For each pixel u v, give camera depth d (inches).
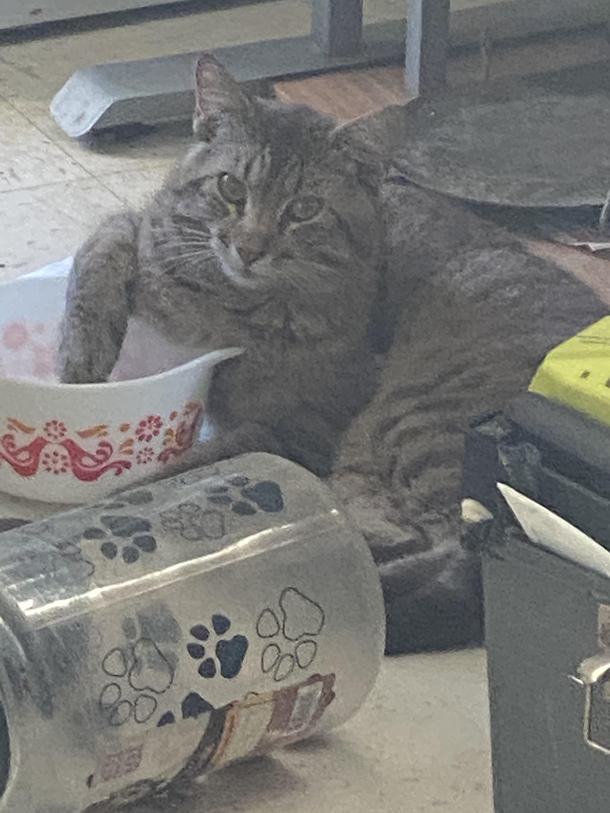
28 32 112.8
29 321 61.4
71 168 88.7
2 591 34.4
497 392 54.7
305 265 58.1
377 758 39.6
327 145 58.9
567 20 102.8
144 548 36.6
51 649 33.7
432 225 61.7
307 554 37.6
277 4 118.9
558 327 56.1
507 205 68.3
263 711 36.6
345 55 97.7
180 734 35.3
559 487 28.5
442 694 43.3
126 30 113.5
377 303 60.3
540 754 32.2
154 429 54.4
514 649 31.5
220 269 57.4
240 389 58.5
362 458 57.2
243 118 58.3
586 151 73.7
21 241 78.4
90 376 56.5
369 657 38.4
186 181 58.9
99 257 56.7
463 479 30.8
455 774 38.8
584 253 67.4
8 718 32.7
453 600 47.4
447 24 89.1
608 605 28.6
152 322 58.2
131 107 91.7
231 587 36.3
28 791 33.1
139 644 34.7
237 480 39.7
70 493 55.1
